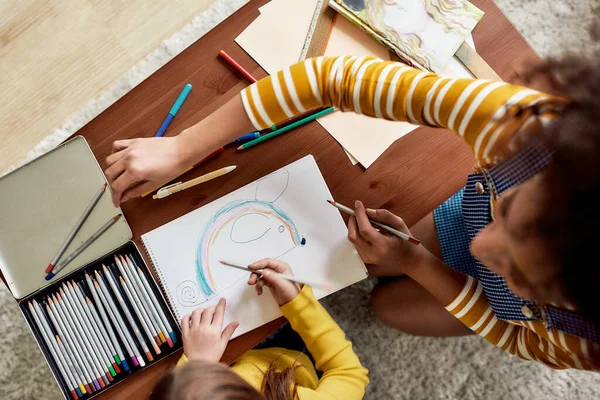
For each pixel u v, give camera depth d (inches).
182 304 24.3
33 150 39.2
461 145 25.1
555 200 14.6
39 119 41.9
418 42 24.9
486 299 25.8
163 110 25.3
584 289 15.4
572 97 15.4
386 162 25.1
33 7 42.0
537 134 17.0
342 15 25.5
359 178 25.1
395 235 24.6
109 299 23.7
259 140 24.9
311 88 22.5
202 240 24.6
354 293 38.3
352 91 22.0
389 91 21.5
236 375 21.2
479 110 19.9
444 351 39.2
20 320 38.3
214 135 23.3
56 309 23.6
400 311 33.7
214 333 23.3
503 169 19.6
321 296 24.9
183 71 25.4
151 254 24.4
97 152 25.2
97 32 42.3
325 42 25.4
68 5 42.1
